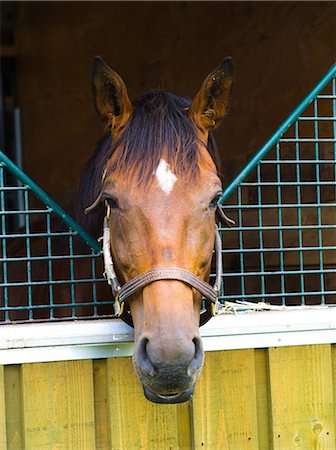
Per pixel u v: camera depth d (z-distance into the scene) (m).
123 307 2.20
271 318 2.53
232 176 4.34
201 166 2.22
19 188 2.40
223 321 2.48
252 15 4.62
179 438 2.49
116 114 2.39
